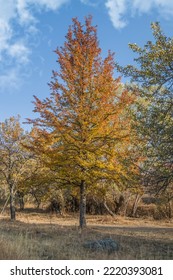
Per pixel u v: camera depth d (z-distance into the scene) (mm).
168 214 33000
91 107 18422
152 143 11773
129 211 36281
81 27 19312
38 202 41625
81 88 18359
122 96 17812
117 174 17562
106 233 17312
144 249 11930
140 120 12289
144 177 12078
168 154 11477
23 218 31141
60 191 35469
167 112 12094
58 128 17938
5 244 9055
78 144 18016
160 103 12422
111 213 33719
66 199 37938
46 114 18141
